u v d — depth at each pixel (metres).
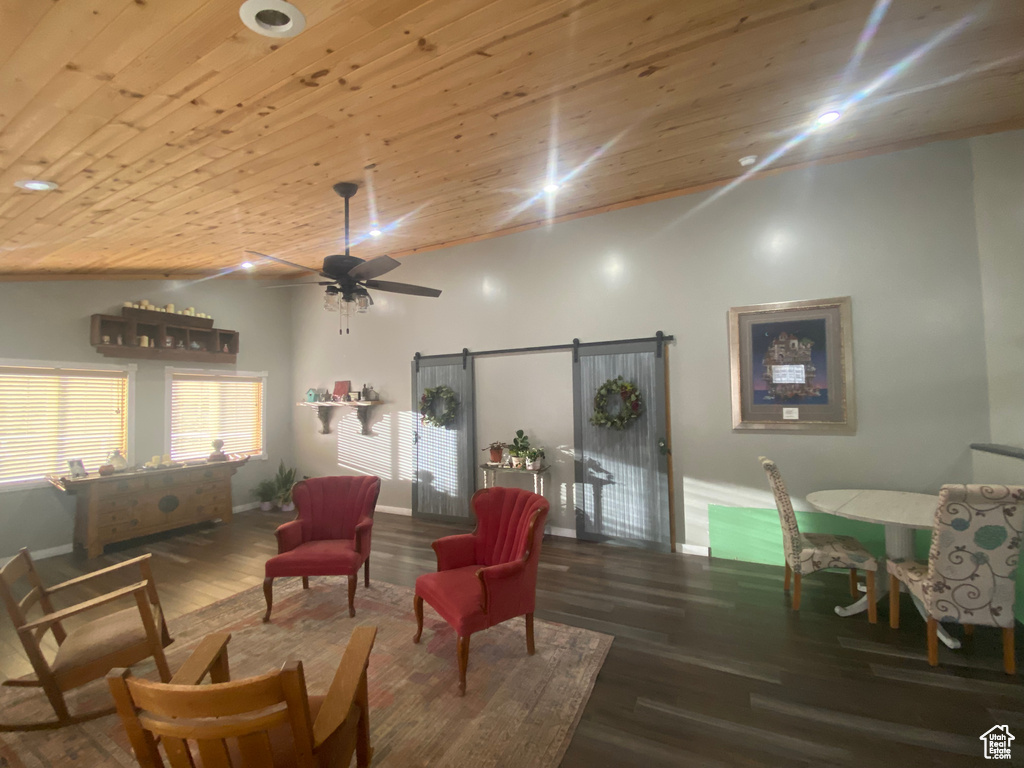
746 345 4.18
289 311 6.95
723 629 3.00
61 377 4.75
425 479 5.80
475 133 2.72
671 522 4.46
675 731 2.12
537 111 2.54
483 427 5.44
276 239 4.43
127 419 5.18
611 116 2.68
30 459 4.54
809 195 3.97
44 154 2.31
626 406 4.52
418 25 1.73
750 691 2.39
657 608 3.30
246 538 5.04
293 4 1.51
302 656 2.75
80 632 2.40
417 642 2.89
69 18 1.45
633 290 4.65
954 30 2.10
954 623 3.03
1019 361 3.31
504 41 1.90
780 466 4.07
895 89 2.65
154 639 2.33
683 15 1.86
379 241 5.10
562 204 4.41
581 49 2.02
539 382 5.12
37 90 1.80
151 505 4.89
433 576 2.87
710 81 2.39
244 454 6.32
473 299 5.49
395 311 6.04
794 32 2.04
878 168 3.76
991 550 2.42
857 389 3.83
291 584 3.81
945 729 2.11
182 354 5.57
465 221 4.64
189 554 4.55
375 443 6.19
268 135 2.45
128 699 1.27
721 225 4.29
